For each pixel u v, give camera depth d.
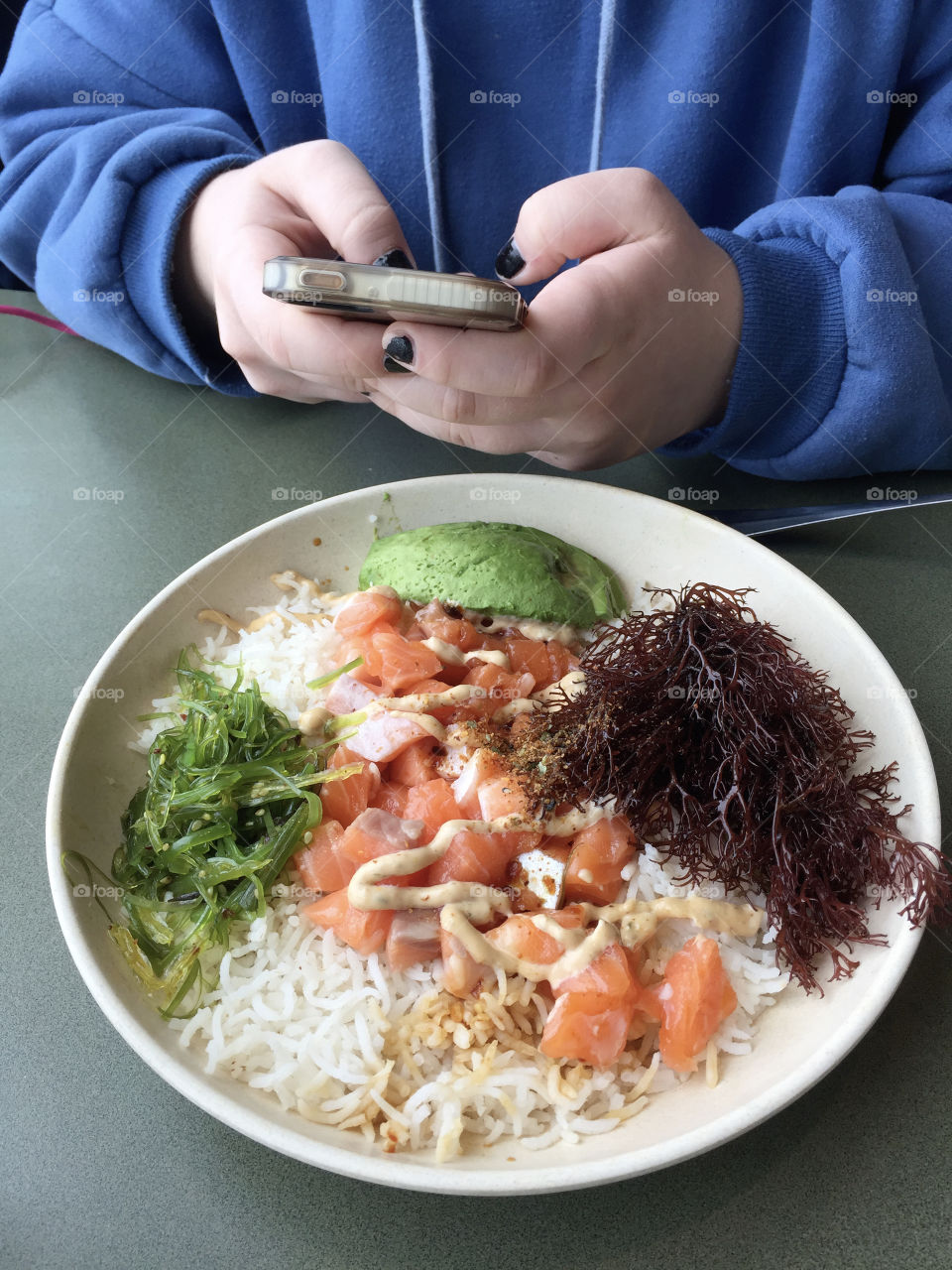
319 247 0.41
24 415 0.49
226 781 0.30
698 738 0.31
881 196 0.44
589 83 0.49
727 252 0.41
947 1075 0.26
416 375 0.34
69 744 0.31
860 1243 0.23
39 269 0.51
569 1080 0.27
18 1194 0.25
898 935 0.26
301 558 0.39
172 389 0.51
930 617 0.37
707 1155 0.25
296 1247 0.24
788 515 0.40
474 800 0.31
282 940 0.30
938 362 0.44
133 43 0.55
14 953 0.30
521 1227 0.24
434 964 0.29
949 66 0.49
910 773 0.29
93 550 0.42
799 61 0.49
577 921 0.28
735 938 0.29
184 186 0.46
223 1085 0.25
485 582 0.36
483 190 0.52
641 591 0.39
